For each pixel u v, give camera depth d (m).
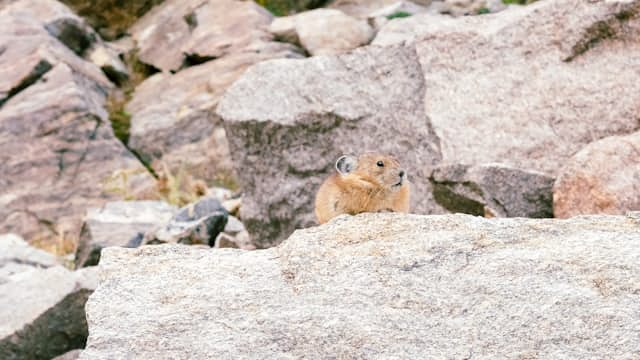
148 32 29.64
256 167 18.19
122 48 29.72
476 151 16.02
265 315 8.36
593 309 7.95
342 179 12.61
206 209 19.30
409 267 8.80
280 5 31.11
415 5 29.12
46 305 15.14
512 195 15.00
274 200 18.11
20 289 15.78
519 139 15.88
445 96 16.72
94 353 8.14
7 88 25.45
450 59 17.02
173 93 26.61
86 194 23.83
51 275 15.81
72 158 24.30
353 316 8.23
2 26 27.19
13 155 24.17
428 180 15.81
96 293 8.94
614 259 8.50
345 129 17.30
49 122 24.61
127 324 8.43
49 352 15.30
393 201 12.72
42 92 25.22
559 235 9.19
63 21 28.50
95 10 30.89
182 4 29.64
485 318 8.09
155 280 9.09
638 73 15.59
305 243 9.43
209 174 24.72
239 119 17.95
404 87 17.19
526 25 16.62
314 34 27.23
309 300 8.55
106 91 27.58
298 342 8.05
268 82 18.16
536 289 8.28
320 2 31.12
